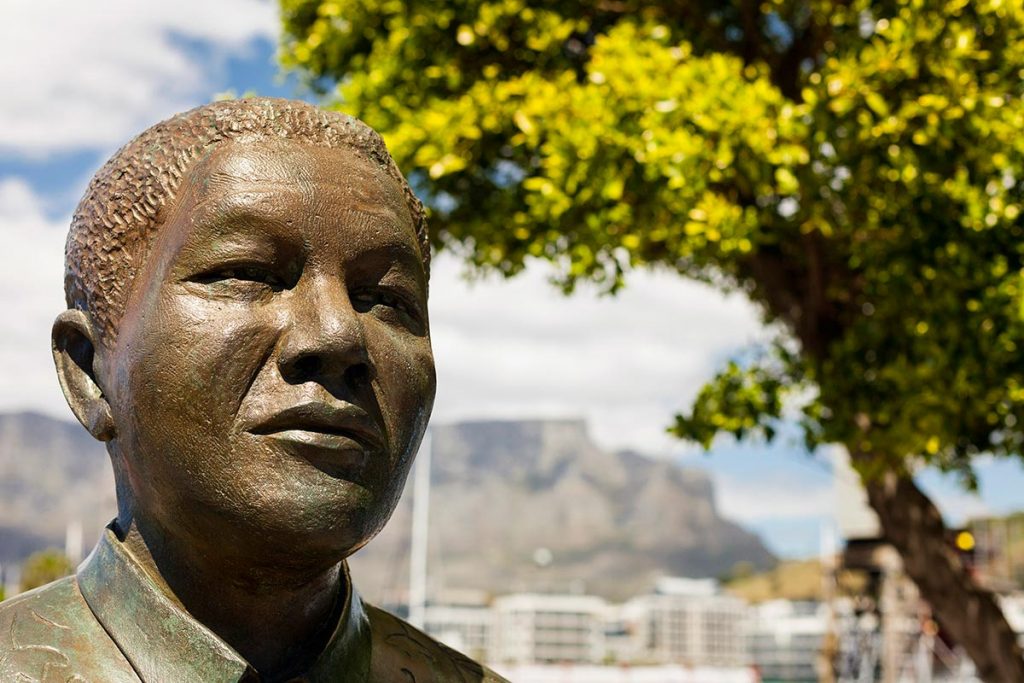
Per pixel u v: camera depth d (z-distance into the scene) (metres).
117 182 1.76
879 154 5.19
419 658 1.98
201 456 1.59
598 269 5.62
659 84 5.25
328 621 1.78
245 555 1.61
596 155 5.20
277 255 1.64
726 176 5.26
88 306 1.77
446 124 5.70
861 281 5.98
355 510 1.61
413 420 1.73
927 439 5.27
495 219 5.85
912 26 4.87
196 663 1.62
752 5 6.17
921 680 11.23
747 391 5.71
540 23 5.95
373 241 1.70
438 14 5.99
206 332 1.60
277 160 1.68
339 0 6.34
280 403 1.59
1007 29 4.94
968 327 5.08
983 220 5.01
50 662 1.64
